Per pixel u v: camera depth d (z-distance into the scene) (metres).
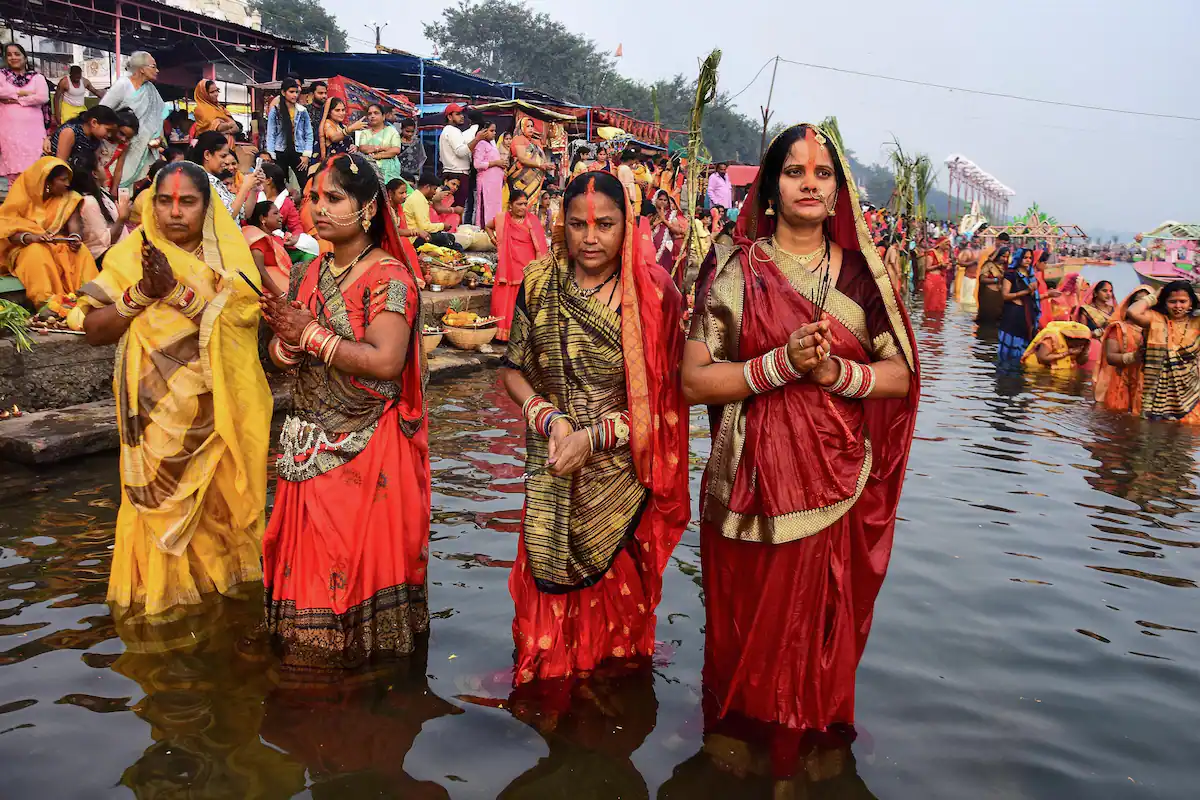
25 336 5.38
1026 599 3.60
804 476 2.49
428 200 11.09
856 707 2.73
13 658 2.86
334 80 13.45
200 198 3.32
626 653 3.02
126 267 3.25
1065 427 7.06
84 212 6.26
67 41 15.47
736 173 26.23
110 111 6.94
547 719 2.62
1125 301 7.76
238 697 2.69
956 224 40.31
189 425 3.27
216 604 3.35
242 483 3.43
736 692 2.66
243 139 10.86
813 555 2.51
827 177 2.48
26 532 3.88
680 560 3.94
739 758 2.44
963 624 3.36
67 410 5.38
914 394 2.64
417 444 3.20
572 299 2.84
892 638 3.22
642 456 2.82
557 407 2.90
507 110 17.09
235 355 3.45
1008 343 11.02
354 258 3.07
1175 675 3.00
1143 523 4.62
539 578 2.80
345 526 2.91
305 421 2.96
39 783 2.23
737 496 2.56
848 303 2.55
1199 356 7.50
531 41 55.12
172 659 2.91
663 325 2.84
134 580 3.26
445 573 3.62
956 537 4.32
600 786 2.30
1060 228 32.47
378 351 2.89
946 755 2.48
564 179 16.70
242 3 24.67
